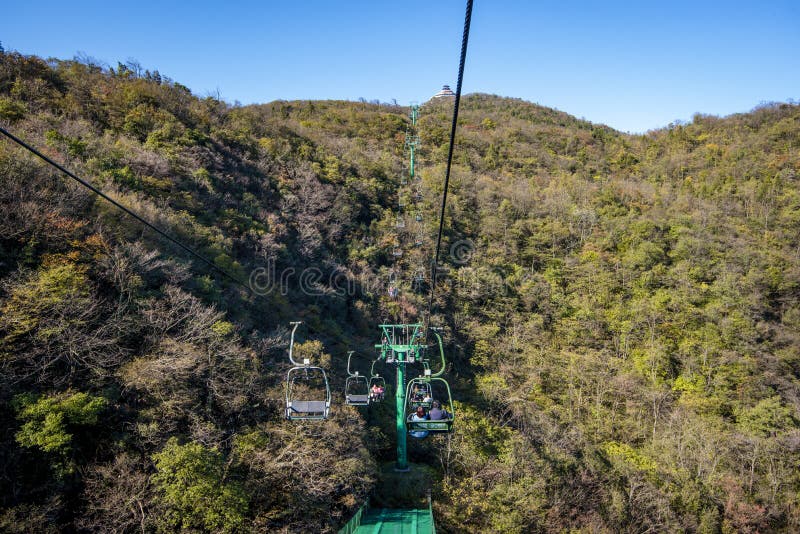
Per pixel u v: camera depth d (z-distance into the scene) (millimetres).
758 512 33406
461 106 133625
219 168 47469
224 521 18312
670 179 84688
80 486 18656
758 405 41219
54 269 22672
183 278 28469
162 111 52344
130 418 21266
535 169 85688
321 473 23516
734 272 53812
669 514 31719
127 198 30812
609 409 41906
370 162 70812
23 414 18016
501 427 35031
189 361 22969
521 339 47844
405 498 26641
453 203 64375
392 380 39062
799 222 63156
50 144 32562
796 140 84250
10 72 43562
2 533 15844
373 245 52812
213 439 21797
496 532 27172
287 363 29766
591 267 55750
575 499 31156
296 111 104250
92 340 21734
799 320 50094
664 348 46938
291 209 49656
